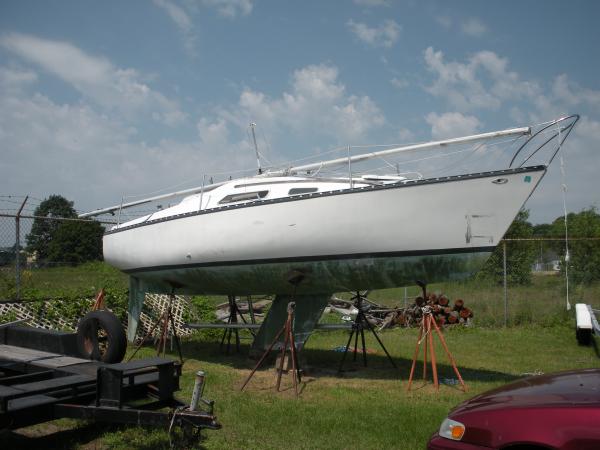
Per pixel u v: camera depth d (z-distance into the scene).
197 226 7.40
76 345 6.07
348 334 11.64
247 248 6.96
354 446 4.41
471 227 6.21
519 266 17.84
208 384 6.63
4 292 10.43
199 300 11.99
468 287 17.50
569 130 6.31
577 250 16.28
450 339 11.05
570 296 14.97
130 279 9.54
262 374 7.40
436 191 6.16
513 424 3.09
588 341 10.26
